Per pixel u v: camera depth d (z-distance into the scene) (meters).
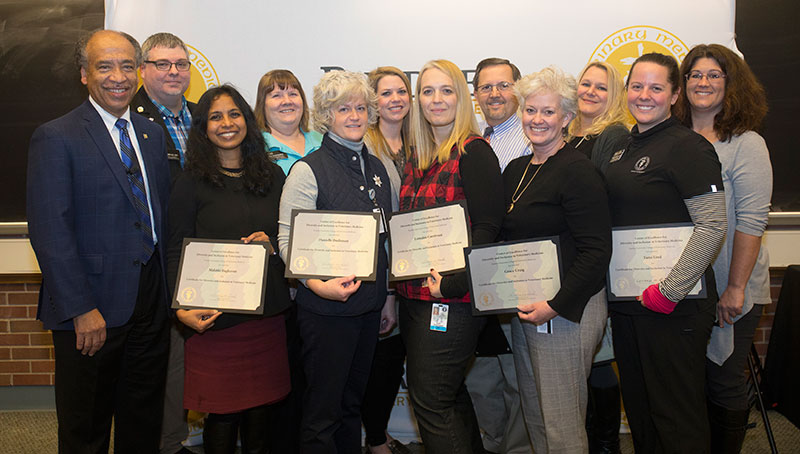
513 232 1.89
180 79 2.54
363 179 2.04
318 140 2.61
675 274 1.73
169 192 2.21
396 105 2.37
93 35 1.96
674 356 1.82
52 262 1.84
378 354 2.55
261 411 2.14
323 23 2.96
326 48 2.97
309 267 1.90
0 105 3.10
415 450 2.96
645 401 1.98
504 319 2.40
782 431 2.92
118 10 2.95
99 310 1.97
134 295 2.01
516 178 1.98
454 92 1.98
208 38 2.97
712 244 1.71
